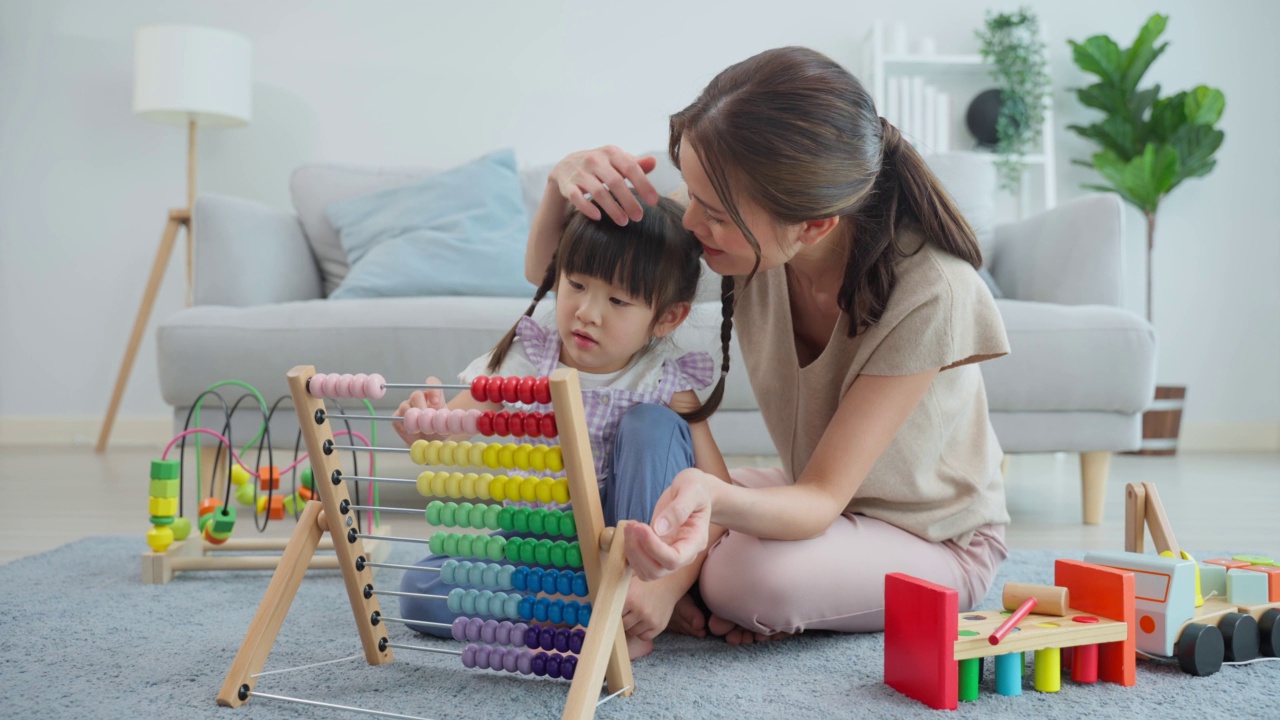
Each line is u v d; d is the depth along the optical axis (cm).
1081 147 402
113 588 151
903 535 125
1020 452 225
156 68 342
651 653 118
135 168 384
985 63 386
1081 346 221
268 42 388
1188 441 403
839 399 124
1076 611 111
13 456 339
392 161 393
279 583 104
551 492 98
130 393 386
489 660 104
